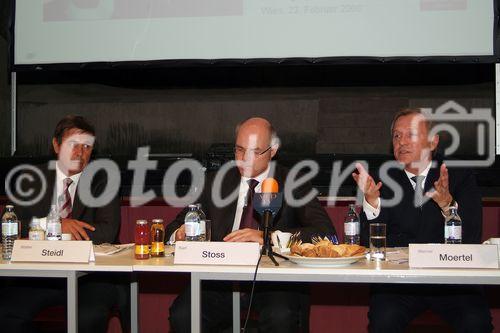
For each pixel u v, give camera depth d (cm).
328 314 319
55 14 370
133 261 210
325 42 354
